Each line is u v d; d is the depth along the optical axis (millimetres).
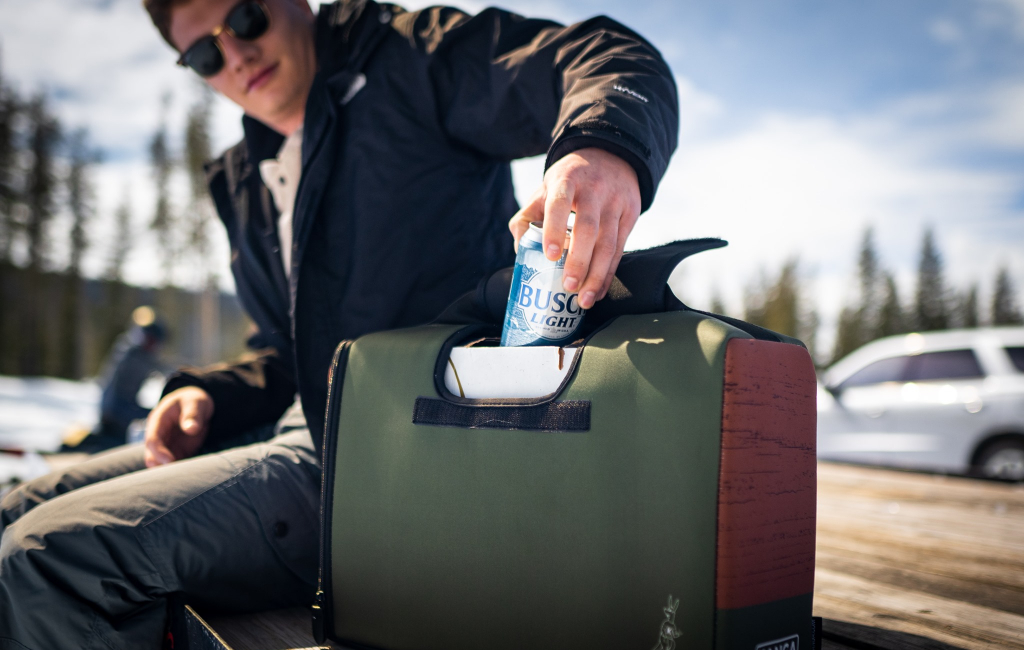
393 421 827
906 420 6277
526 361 744
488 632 723
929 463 6117
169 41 1429
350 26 1216
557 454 692
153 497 947
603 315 795
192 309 47469
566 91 973
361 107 1167
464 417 765
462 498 752
